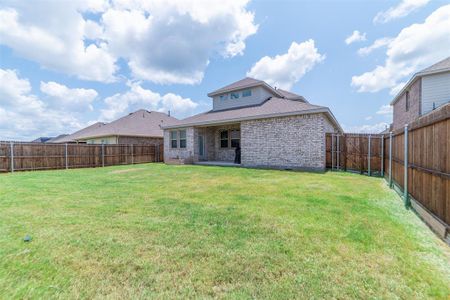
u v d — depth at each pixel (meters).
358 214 4.20
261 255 2.71
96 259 2.66
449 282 2.19
